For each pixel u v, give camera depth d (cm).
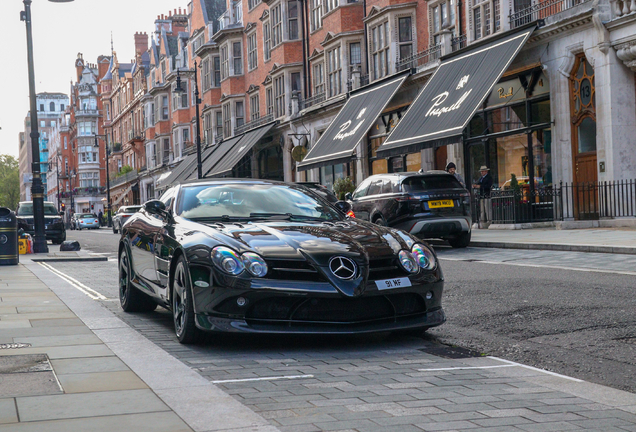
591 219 1702
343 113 2634
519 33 1802
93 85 9788
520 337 560
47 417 335
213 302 505
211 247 521
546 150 1847
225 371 451
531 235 1528
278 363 476
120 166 8212
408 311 529
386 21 2519
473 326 610
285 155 3494
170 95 5991
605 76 1616
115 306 781
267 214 612
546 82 1828
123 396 373
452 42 2194
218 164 3850
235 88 4194
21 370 436
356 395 387
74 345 519
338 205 667
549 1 1833
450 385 410
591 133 1708
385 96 2319
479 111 2122
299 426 329
